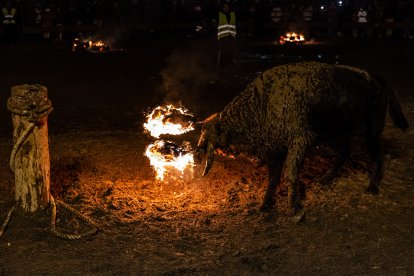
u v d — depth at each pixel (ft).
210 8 106.22
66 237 18.43
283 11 102.42
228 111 19.80
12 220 19.25
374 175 21.84
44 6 103.81
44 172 19.29
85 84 51.52
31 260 17.20
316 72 19.03
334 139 20.15
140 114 38.11
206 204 21.65
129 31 102.42
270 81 19.17
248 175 24.66
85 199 21.81
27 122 18.43
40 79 54.70
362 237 18.65
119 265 16.89
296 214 19.66
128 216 20.43
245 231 19.26
